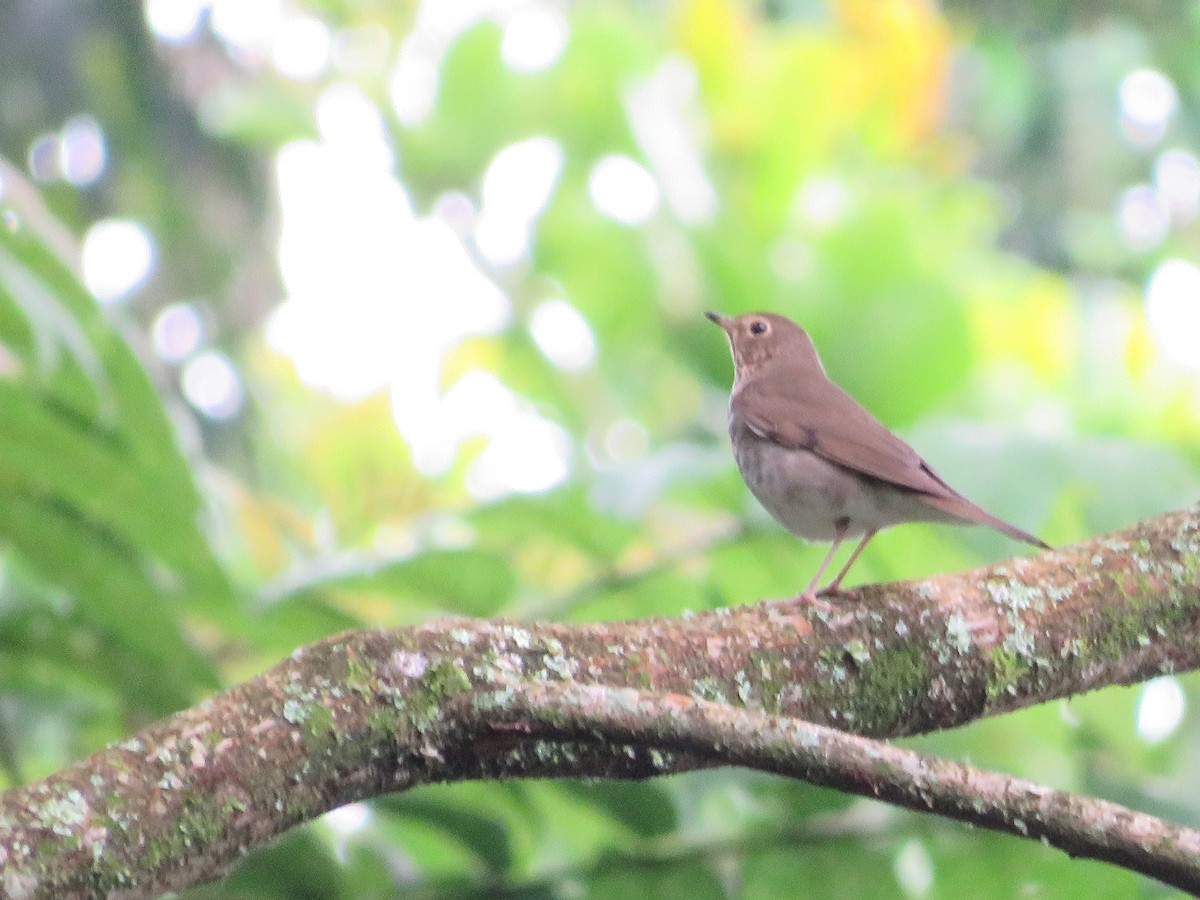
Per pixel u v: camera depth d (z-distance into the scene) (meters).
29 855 5.12
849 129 17.88
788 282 13.59
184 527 8.63
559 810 9.77
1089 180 22.78
